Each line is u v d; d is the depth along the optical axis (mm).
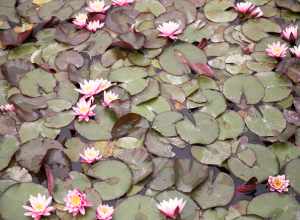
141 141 3873
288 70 4156
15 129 3930
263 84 4117
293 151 3844
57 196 3668
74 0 4621
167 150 3840
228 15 4500
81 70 4184
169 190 3684
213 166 3779
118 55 4270
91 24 4387
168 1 4578
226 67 4215
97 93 4043
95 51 4293
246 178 3742
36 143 3855
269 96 4062
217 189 3693
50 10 4562
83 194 3615
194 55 4250
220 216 3613
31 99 4043
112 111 3980
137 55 4266
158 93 4059
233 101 4035
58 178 3723
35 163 3777
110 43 4320
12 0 4637
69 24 4438
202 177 3719
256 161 3797
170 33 4289
